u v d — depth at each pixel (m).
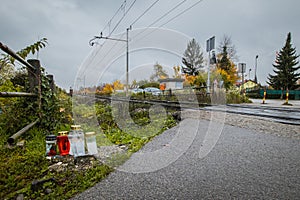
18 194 1.77
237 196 1.76
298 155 2.59
